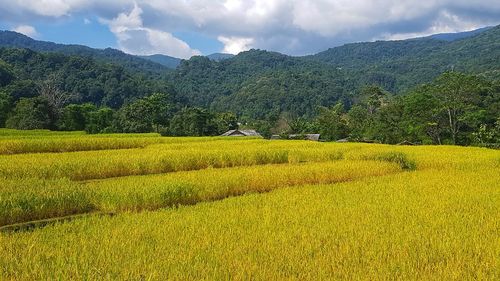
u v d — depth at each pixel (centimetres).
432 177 1540
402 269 579
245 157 2089
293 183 1496
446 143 5356
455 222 841
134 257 636
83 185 1201
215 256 634
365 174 1677
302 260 617
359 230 781
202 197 1212
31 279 552
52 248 689
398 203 1043
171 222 855
